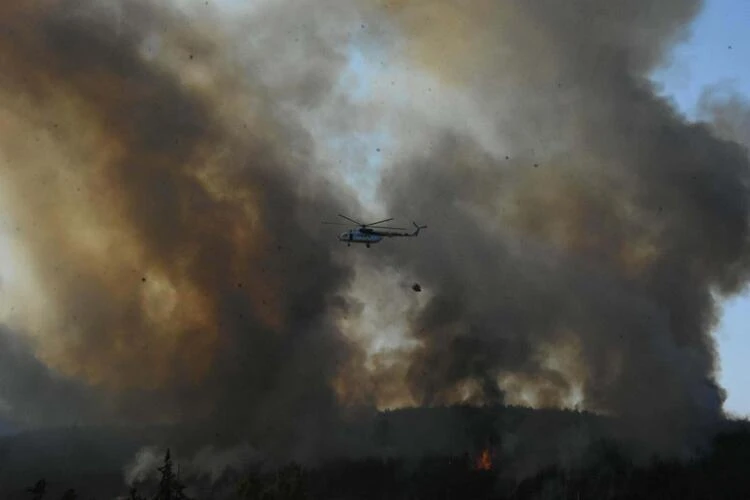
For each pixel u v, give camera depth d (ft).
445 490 236.02
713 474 225.35
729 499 210.79
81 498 224.53
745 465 225.97
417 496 234.79
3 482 234.58
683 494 218.18
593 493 227.40
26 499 225.35
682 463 235.61
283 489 230.48
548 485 234.38
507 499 230.27
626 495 223.92
